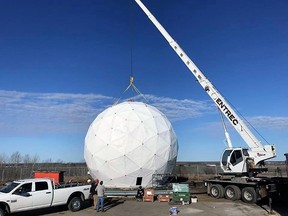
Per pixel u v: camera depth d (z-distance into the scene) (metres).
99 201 16.16
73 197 16.30
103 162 23.59
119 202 19.59
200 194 23.02
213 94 22.17
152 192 20.00
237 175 20.73
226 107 21.61
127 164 23.03
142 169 23.14
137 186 23.31
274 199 19.27
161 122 25.80
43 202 14.82
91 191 17.58
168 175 25.05
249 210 15.78
